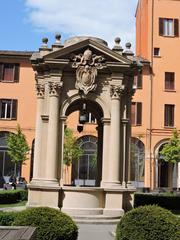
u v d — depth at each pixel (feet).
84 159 178.81
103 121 77.66
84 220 69.36
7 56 179.83
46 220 38.93
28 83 180.86
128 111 79.71
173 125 182.09
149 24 186.39
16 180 170.40
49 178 74.64
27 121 179.22
